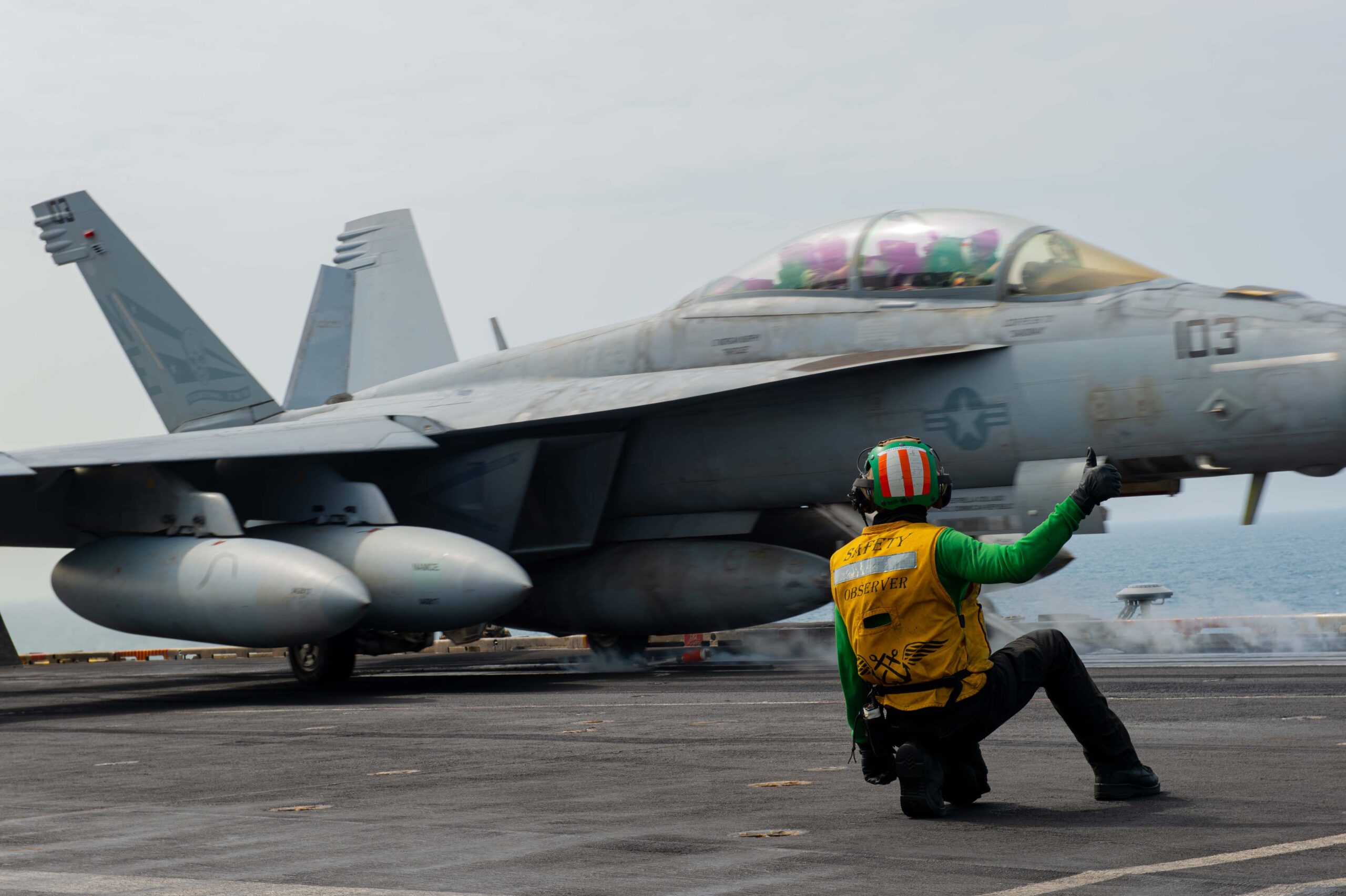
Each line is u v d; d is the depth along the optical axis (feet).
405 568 45.19
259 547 45.09
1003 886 11.07
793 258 47.29
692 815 15.84
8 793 21.16
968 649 14.92
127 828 16.55
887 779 15.88
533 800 17.75
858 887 11.26
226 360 61.93
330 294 81.15
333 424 50.88
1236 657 40.98
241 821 16.75
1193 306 39.04
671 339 49.16
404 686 47.39
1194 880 11.02
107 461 45.24
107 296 63.82
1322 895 10.33
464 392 54.90
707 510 48.98
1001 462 41.78
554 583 51.57
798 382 44.98
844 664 15.87
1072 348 40.27
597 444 49.49
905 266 44.24
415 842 14.43
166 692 49.80
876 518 15.57
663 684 40.65
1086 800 15.98
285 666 69.41
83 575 48.55
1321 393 36.14
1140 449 39.42
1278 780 16.87
